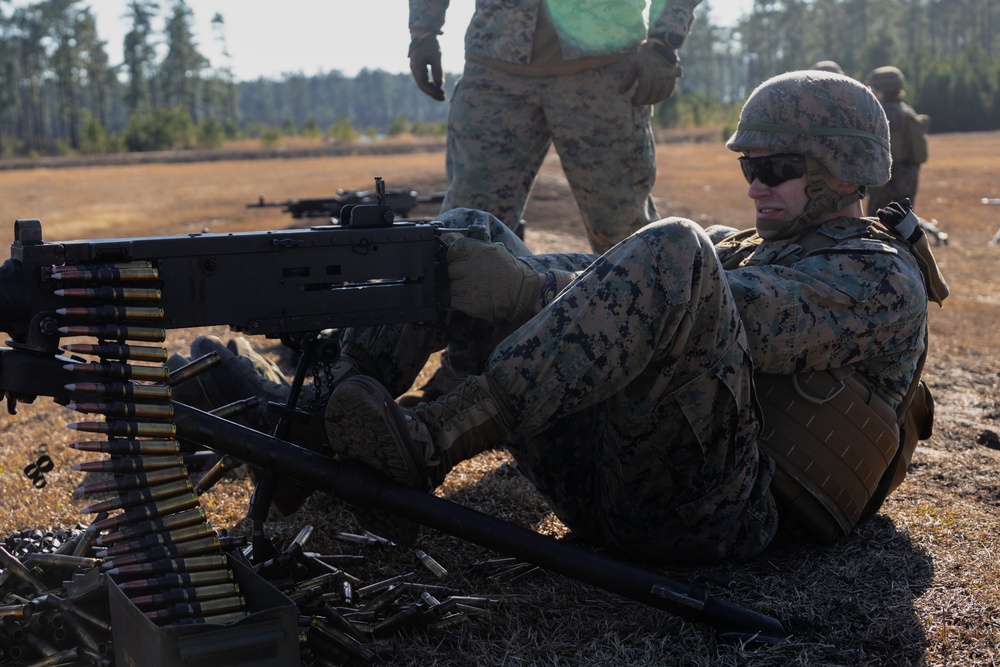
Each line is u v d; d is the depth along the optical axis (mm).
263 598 2432
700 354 2879
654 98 5500
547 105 5543
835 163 3240
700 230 2793
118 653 2426
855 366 3287
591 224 5891
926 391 3744
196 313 2551
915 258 3439
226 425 2697
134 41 118750
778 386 3232
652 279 2736
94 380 2492
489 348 3688
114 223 18281
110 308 2420
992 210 19344
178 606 2377
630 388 2955
